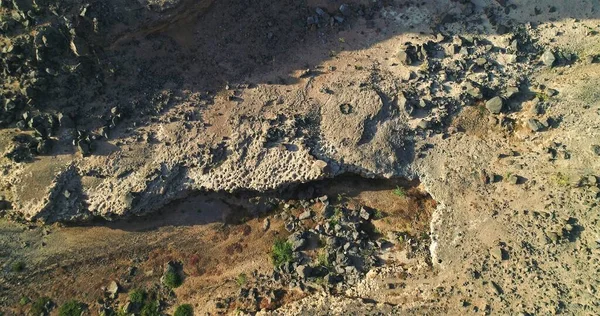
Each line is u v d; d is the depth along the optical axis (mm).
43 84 14336
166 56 15000
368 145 14734
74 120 14742
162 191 14750
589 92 14703
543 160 14383
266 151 14711
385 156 14711
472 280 13406
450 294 13391
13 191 14750
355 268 14555
